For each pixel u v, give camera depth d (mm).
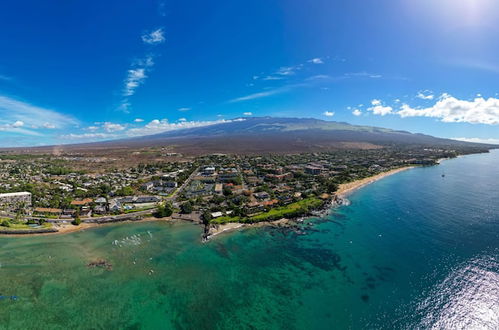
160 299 72062
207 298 72938
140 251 98875
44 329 60250
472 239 104500
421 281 79000
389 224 123188
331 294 74500
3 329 59688
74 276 81375
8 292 72438
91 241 106938
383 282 79312
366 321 64438
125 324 62844
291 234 114312
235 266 89188
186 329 62156
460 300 70062
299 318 65688
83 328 61156
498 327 61250
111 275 82688
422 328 61781
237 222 125812
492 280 77688
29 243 103812
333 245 103625
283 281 80688
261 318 65688
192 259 93375
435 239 105625
